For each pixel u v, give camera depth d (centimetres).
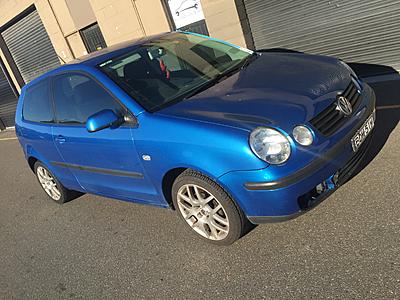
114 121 328
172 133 300
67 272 368
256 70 352
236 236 305
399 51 574
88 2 1026
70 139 402
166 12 844
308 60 358
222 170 276
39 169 527
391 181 327
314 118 276
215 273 299
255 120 273
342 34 621
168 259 335
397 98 483
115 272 344
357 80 341
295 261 280
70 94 402
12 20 1359
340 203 321
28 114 494
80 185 455
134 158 339
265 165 261
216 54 409
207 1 748
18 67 1498
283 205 268
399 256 253
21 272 395
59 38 1200
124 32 960
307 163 265
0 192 704
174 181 323
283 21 680
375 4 568
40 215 524
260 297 263
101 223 438
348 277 251
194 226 335
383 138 397
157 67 377
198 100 321
